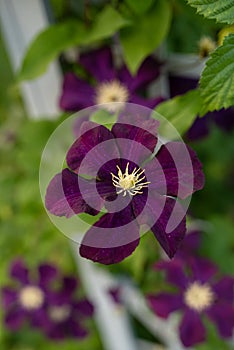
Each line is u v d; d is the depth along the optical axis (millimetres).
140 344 1155
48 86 742
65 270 1008
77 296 996
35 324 988
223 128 753
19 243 918
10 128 953
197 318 743
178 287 744
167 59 697
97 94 696
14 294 987
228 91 541
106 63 696
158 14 626
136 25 630
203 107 548
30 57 655
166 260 733
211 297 742
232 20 534
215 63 539
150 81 689
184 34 668
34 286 960
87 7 659
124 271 771
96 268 874
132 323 1093
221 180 901
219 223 810
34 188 781
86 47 712
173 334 976
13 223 892
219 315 740
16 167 929
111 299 948
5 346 1190
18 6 692
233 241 797
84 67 699
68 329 993
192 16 614
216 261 787
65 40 656
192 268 746
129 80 691
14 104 958
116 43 702
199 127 701
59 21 694
